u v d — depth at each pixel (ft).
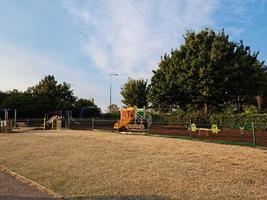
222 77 133.49
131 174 38.96
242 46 143.33
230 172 37.65
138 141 69.97
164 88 142.10
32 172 44.24
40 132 110.01
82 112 220.23
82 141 72.54
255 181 33.76
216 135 83.51
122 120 118.52
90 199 30.86
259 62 153.79
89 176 39.37
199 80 135.03
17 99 207.51
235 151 52.70
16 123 158.51
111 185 34.94
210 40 141.79
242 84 137.49
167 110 147.84
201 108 142.00
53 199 31.45
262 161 43.37
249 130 98.27
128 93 242.58
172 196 30.19
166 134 89.51
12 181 39.96
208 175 36.76
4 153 63.36
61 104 219.82
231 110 140.56
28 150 63.87
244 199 28.32
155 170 40.27
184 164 42.86
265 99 178.60
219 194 29.89
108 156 51.34
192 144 63.41
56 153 58.03
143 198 30.19
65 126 141.69
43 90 252.01
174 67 142.72
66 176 40.19
